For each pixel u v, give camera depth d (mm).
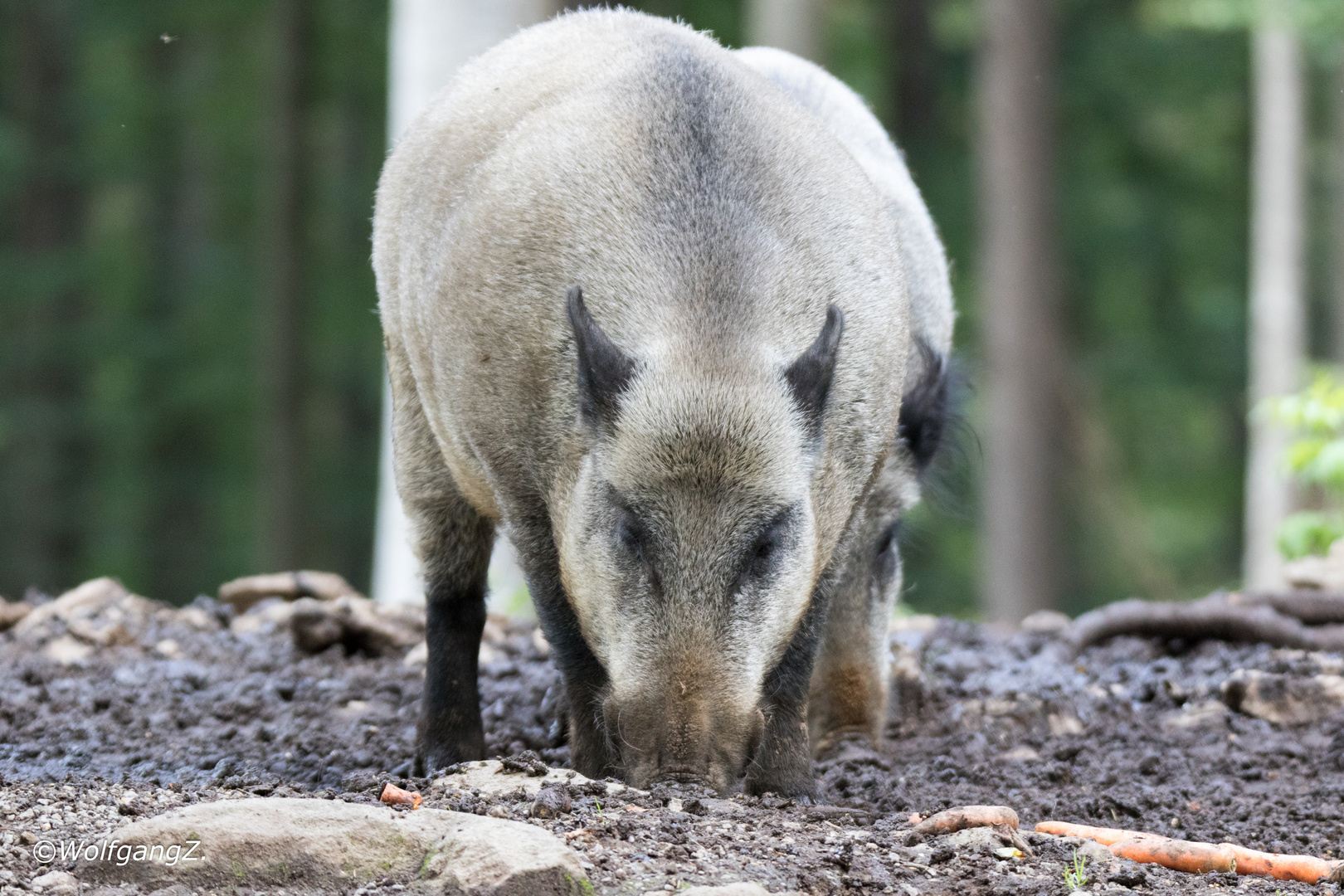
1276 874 7562
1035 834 7824
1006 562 30891
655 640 7352
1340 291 35781
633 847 6855
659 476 7406
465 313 8297
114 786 8055
